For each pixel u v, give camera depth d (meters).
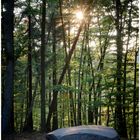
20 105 27.47
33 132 17.41
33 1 21.58
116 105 21.19
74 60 27.86
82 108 29.55
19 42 21.67
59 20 24.56
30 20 22.17
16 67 24.34
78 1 22.52
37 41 23.50
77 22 24.61
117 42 21.41
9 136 14.59
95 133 11.11
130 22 21.41
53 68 25.89
